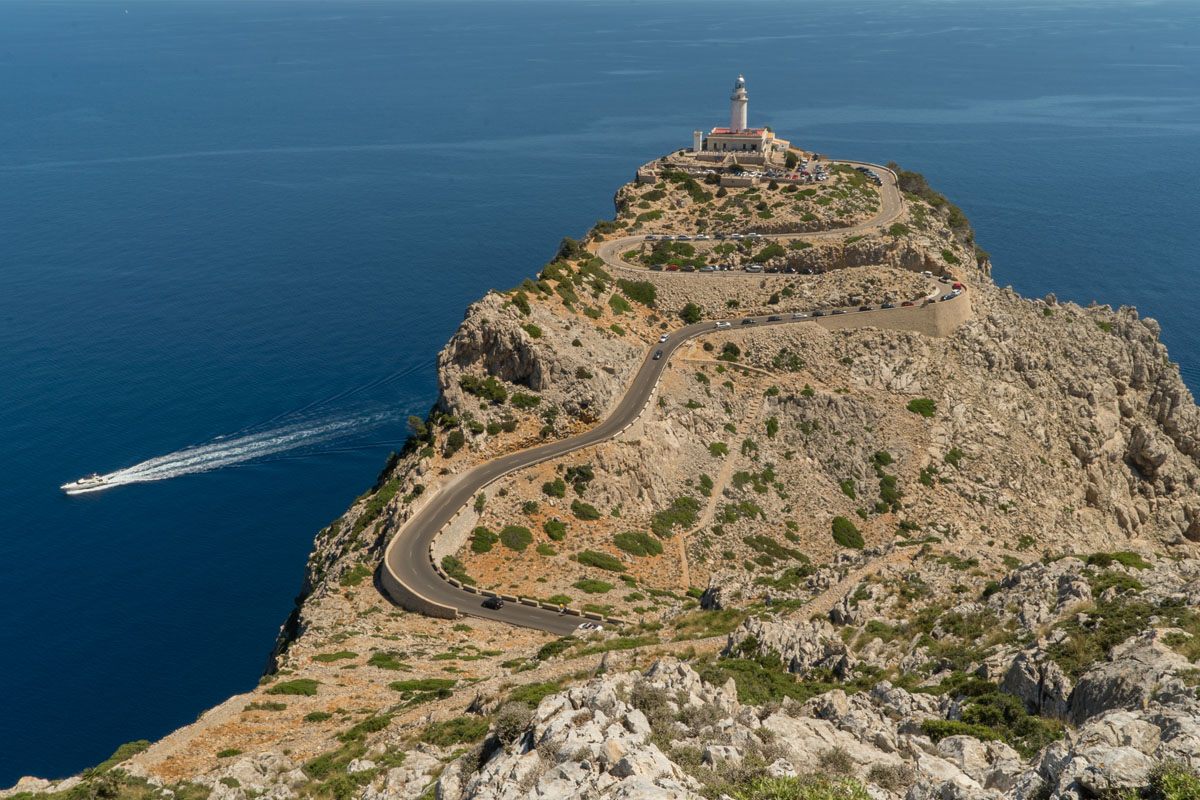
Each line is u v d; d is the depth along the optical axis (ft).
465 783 142.41
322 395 641.40
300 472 547.90
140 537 481.87
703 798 114.11
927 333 536.01
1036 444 515.91
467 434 429.79
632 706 146.30
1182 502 534.78
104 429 589.73
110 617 420.36
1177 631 162.61
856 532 459.73
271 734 232.94
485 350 456.04
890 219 630.33
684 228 650.84
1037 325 577.02
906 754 142.72
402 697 253.65
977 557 281.95
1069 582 214.28
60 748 344.49
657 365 515.91
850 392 513.86
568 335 483.51
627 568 395.96
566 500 423.23
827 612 260.62
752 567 424.46
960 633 218.18
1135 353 580.71
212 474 543.80
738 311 565.53
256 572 456.45
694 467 475.31
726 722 140.15
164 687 378.32
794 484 481.87
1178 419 563.07
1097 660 163.02
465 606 340.39
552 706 145.18
